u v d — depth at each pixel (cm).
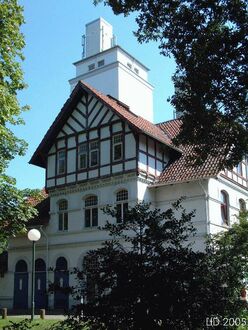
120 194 2483
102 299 616
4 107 1544
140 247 661
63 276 2612
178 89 1242
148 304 608
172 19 1165
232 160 1281
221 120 1223
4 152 1778
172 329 611
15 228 1969
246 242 1199
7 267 2936
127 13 1205
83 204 2630
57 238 2700
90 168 2620
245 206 2767
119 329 609
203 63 1126
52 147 2845
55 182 2777
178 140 1277
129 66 3816
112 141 2550
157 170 2561
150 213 686
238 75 1135
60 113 2759
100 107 2645
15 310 2642
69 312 639
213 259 708
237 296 706
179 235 675
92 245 2519
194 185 2403
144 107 3819
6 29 1631
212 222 2348
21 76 1694
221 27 1106
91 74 3766
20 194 1905
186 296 615
